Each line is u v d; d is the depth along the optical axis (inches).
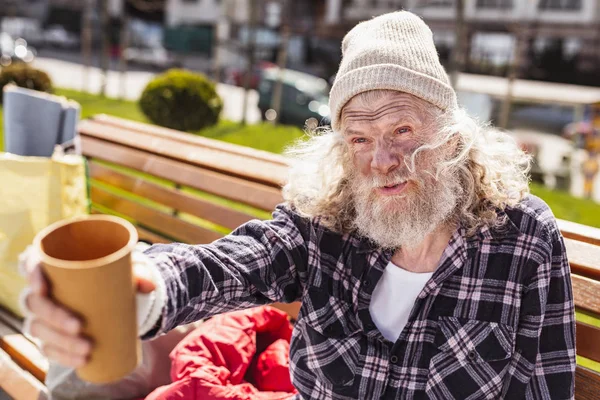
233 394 71.4
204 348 77.2
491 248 59.8
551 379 59.7
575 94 457.4
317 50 1141.1
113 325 37.6
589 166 366.0
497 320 59.2
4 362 90.1
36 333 37.9
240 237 62.7
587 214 284.8
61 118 119.8
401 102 56.9
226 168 102.3
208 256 56.9
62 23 1496.1
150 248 56.6
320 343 62.9
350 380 61.4
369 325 61.7
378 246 62.2
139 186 121.6
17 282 100.0
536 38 918.4
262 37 1151.6
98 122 137.6
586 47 901.2
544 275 58.8
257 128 502.9
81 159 105.3
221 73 984.3
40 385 84.1
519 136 402.6
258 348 84.5
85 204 106.5
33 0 1608.0
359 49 57.7
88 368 38.5
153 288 46.0
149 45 1398.9
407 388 60.2
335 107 59.9
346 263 63.3
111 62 1266.0
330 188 64.8
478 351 59.0
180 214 176.4
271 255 62.6
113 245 40.0
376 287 62.7
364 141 59.1
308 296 64.0
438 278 59.6
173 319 50.3
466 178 61.7
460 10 388.5
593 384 67.0
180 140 116.7
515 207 61.1
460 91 462.9
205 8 1368.1
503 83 498.3
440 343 59.7
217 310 57.2
